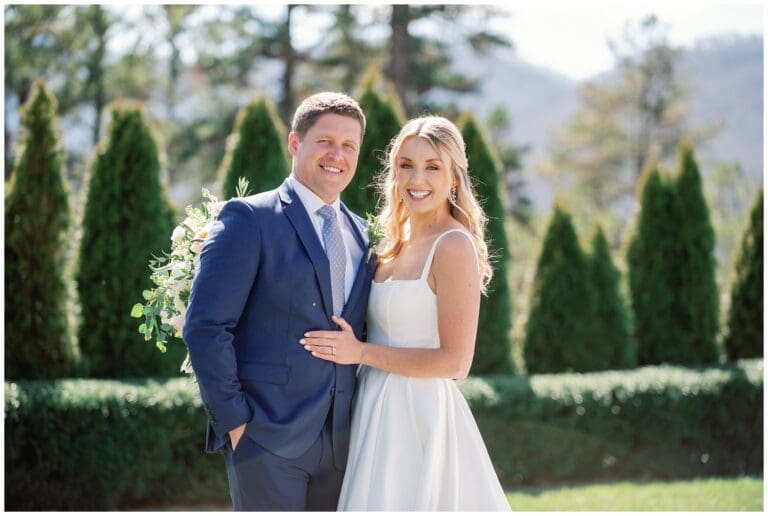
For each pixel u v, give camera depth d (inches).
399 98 572.4
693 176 294.4
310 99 124.8
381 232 130.3
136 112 240.1
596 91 850.8
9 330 224.8
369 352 119.9
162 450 209.5
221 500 215.8
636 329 292.5
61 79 548.1
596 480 247.4
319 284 117.7
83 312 234.2
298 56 595.2
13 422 197.3
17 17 518.9
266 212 117.8
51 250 228.5
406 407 121.7
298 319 116.9
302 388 116.6
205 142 595.8
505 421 238.2
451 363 120.0
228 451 118.0
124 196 236.5
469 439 125.3
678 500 212.5
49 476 201.3
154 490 211.0
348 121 122.6
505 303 263.7
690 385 254.2
